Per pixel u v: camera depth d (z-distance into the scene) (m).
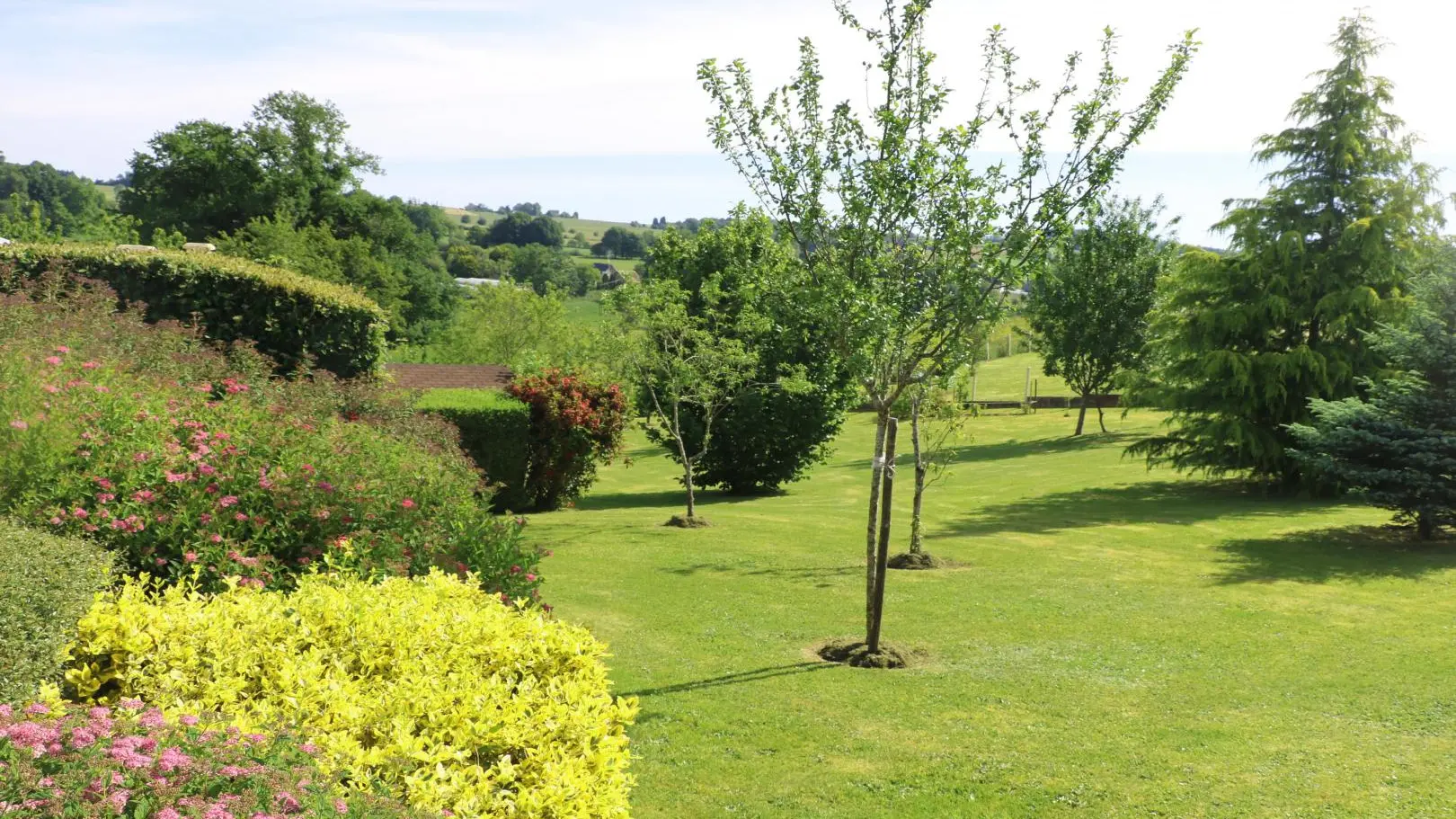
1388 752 6.60
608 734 4.66
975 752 6.66
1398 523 15.91
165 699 4.01
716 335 20.02
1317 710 7.51
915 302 8.69
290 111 43.31
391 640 4.76
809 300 8.75
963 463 29.39
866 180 8.48
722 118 8.88
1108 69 8.23
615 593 11.52
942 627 10.20
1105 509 19.31
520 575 7.65
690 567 13.16
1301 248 20.59
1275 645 9.43
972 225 8.44
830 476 28.06
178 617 4.59
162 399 7.89
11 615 3.86
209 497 6.71
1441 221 20.66
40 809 2.49
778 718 7.33
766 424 22.53
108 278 13.91
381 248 45.22
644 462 33.00
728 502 22.02
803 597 11.50
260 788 2.83
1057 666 8.77
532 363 25.69
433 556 7.40
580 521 17.78
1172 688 8.12
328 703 4.11
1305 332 21.67
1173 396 22.05
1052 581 12.45
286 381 12.60
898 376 9.08
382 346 15.66
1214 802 5.84
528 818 3.80
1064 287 34.31
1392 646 9.33
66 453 6.43
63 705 3.55
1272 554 14.20
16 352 7.36
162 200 41.16
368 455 8.31
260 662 4.47
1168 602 11.26
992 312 8.68
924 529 16.94
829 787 6.09
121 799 2.58
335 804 2.95
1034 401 45.88
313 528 6.98
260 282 14.52
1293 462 20.69
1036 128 8.42
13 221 37.94
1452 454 14.50
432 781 3.64
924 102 8.53
